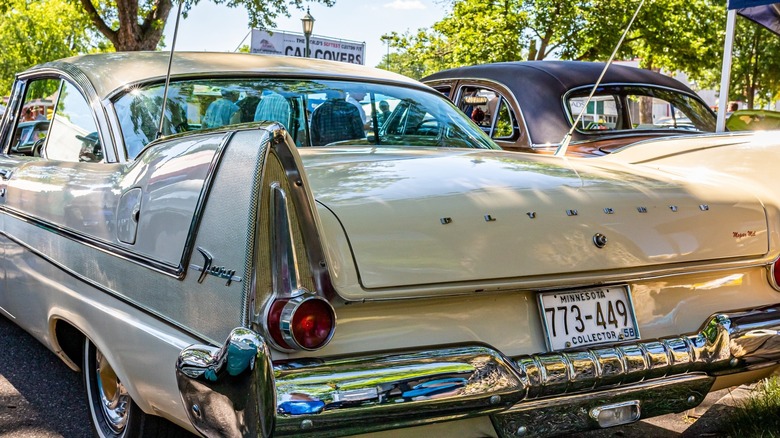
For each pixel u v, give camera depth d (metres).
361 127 3.61
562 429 2.43
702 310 2.75
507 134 6.68
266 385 1.99
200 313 2.33
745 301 2.83
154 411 2.74
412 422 2.17
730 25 6.35
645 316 2.65
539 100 6.46
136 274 2.69
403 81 4.00
